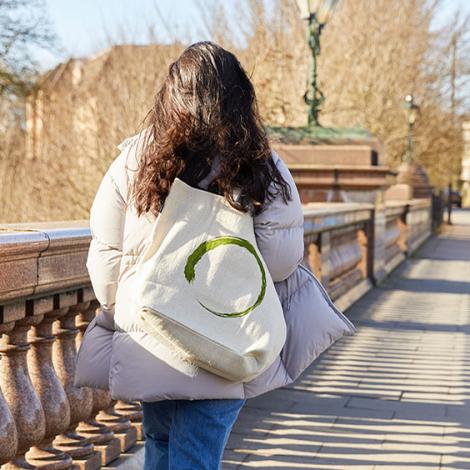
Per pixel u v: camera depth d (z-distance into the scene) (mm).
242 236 2791
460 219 51188
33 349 3875
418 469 4934
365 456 5160
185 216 2768
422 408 6344
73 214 24578
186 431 2859
